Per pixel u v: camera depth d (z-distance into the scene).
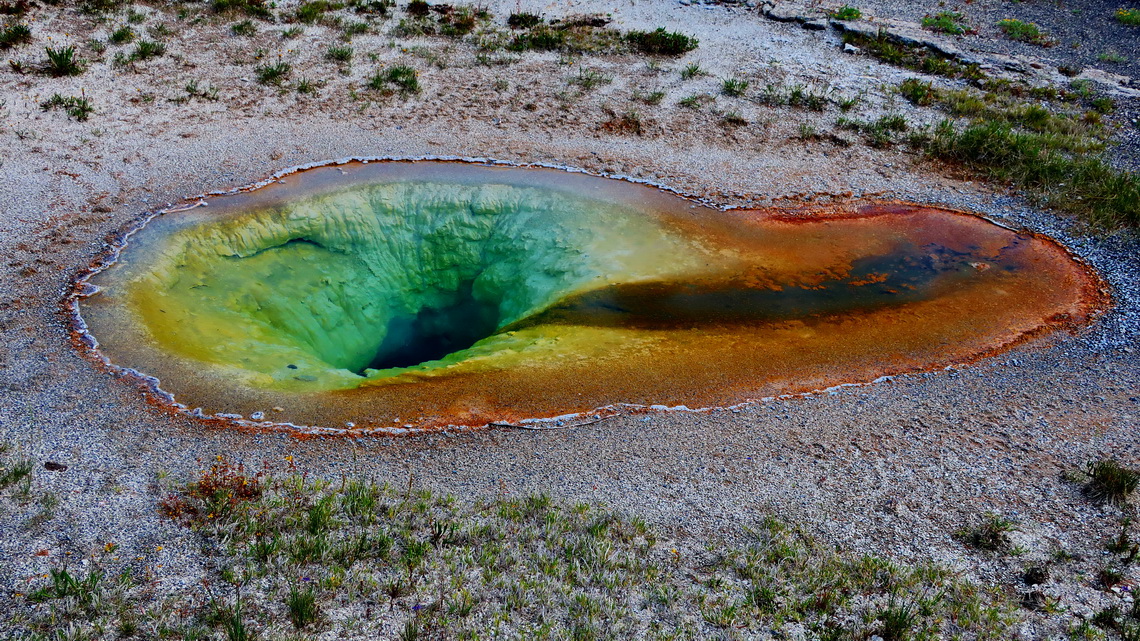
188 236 10.77
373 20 18.05
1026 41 19.73
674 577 5.76
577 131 14.55
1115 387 8.49
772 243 11.63
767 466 7.08
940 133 14.76
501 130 14.42
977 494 6.82
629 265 10.94
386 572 5.63
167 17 17.12
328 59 16.20
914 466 7.15
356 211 12.03
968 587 5.77
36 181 11.55
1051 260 11.41
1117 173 13.59
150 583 5.37
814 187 13.30
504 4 19.61
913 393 8.33
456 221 12.29
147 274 9.91
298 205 11.74
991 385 8.49
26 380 7.71
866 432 7.63
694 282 10.59
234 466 6.75
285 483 6.54
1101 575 5.95
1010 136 14.46
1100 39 19.94
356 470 6.84
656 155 13.98
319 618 5.16
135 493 6.29
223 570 5.52
